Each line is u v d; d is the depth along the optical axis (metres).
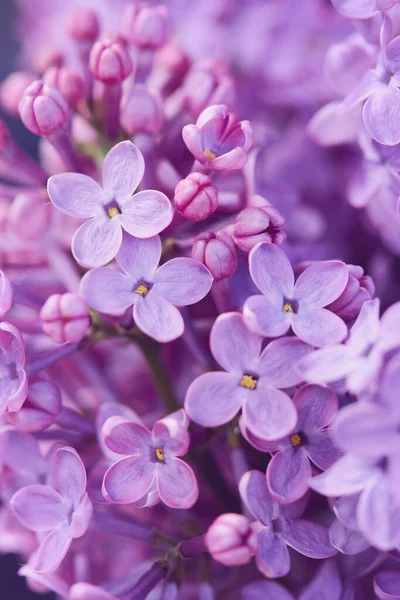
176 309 0.23
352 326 0.23
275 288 0.23
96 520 0.24
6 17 0.38
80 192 0.24
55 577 0.24
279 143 0.31
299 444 0.23
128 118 0.25
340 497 0.23
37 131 0.25
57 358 0.25
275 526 0.23
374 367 0.22
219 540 0.23
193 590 0.25
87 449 0.25
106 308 0.23
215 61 0.28
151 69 0.27
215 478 0.25
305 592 0.24
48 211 0.26
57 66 0.28
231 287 0.25
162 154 0.26
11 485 0.26
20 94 0.28
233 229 0.24
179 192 0.24
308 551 0.23
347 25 0.31
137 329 0.25
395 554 0.23
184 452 0.23
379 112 0.24
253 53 0.31
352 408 0.22
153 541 0.25
